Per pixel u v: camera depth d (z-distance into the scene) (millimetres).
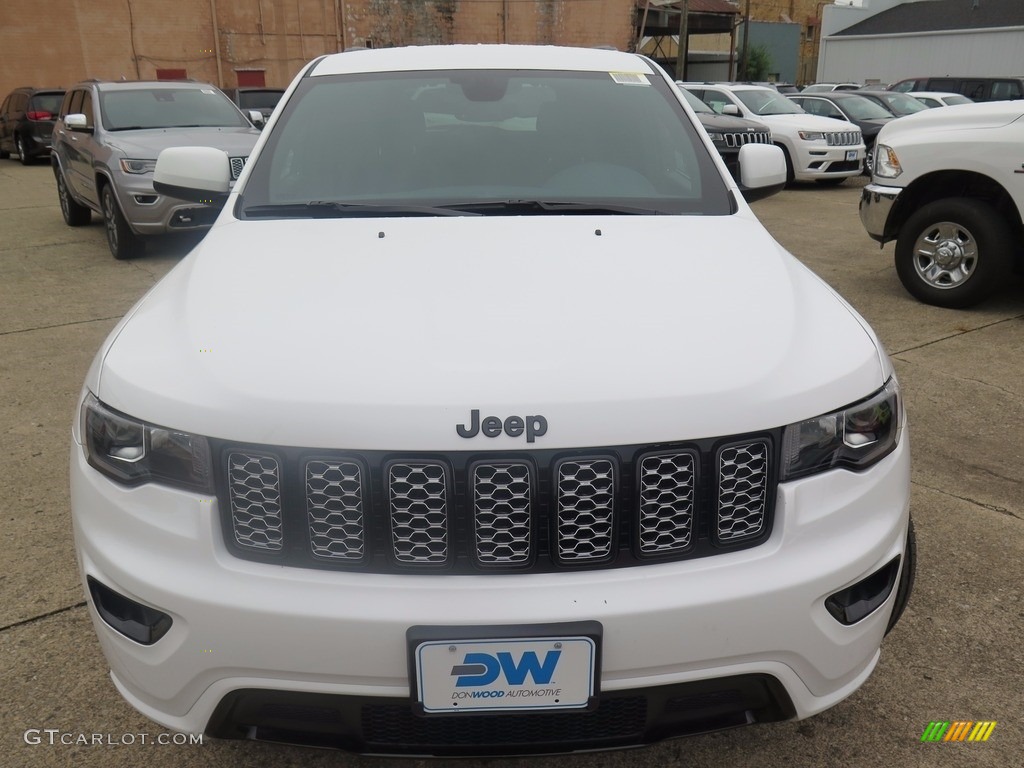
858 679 1770
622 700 1594
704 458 1550
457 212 2439
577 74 3010
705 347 1669
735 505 1585
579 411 1513
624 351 1636
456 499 1512
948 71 41750
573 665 1515
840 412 1655
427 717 1539
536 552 1535
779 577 1567
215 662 1551
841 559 1619
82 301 6184
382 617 1493
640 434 1518
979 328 5410
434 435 1492
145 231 7062
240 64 26484
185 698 1609
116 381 1691
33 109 16531
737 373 1610
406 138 2723
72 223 9336
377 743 1620
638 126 2811
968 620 2504
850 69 45656
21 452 3643
